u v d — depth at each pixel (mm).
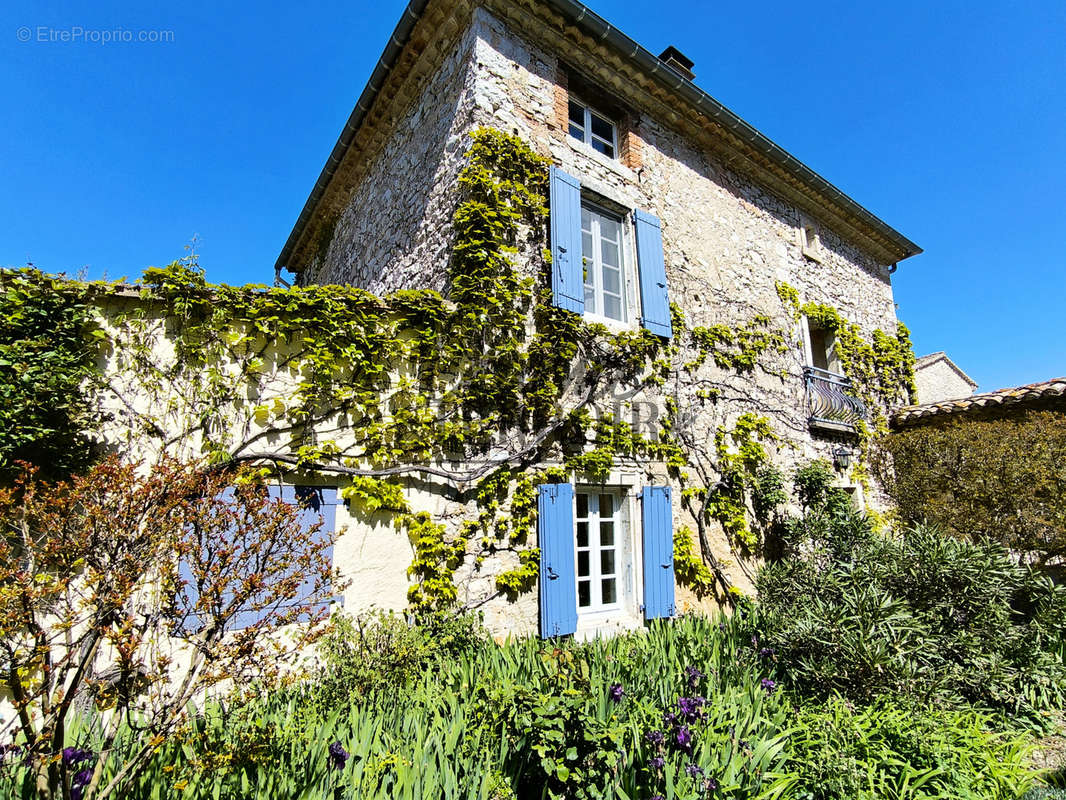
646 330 6309
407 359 4754
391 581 4379
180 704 2414
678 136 7711
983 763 3328
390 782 2475
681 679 3586
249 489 3090
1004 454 6422
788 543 7375
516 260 5480
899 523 7641
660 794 2414
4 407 3125
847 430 8961
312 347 4281
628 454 6023
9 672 2162
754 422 7523
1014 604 5137
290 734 2793
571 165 6211
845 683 3865
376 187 7914
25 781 2275
